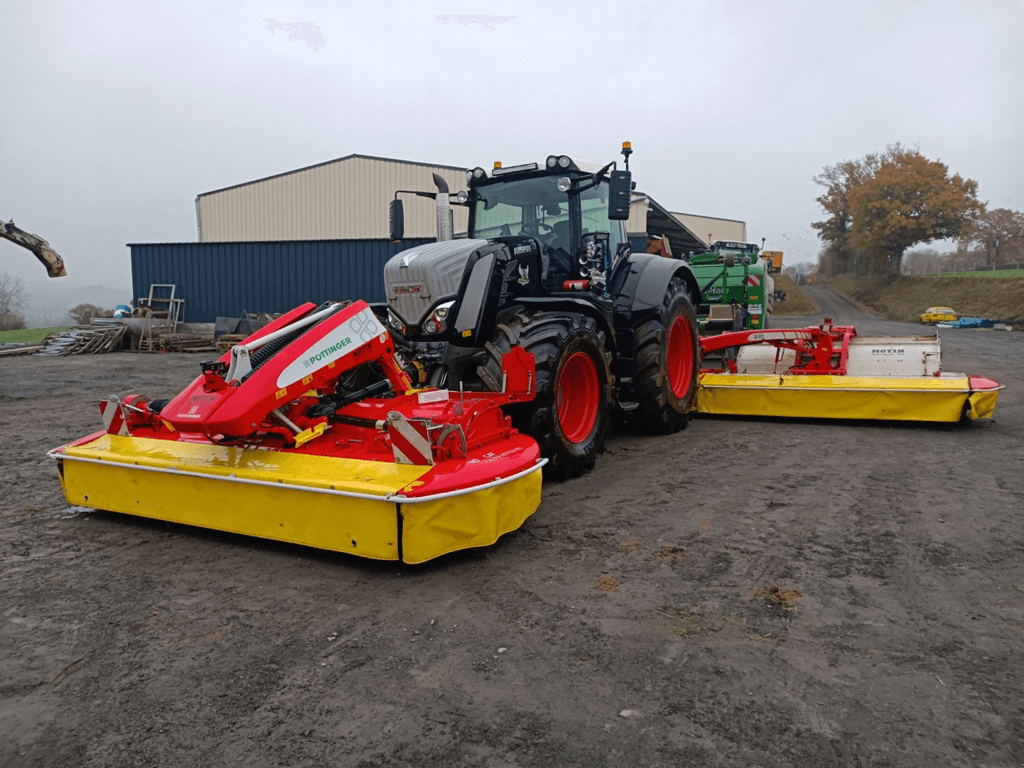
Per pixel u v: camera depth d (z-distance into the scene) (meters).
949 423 7.36
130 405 4.46
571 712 2.31
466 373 5.11
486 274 4.98
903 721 2.26
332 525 3.47
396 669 2.57
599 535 4.00
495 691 2.43
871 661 2.63
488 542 3.58
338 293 19.80
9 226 9.23
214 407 3.57
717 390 7.75
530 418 4.70
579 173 5.90
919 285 51.47
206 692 2.43
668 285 6.69
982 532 4.03
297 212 29.84
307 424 3.94
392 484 3.34
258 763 2.06
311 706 2.35
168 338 18.45
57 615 3.03
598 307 5.59
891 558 3.64
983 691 2.43
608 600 3.15
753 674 2.54
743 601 3.14
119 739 2.18
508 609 3.06
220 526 3.82
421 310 5.00
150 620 2.97
